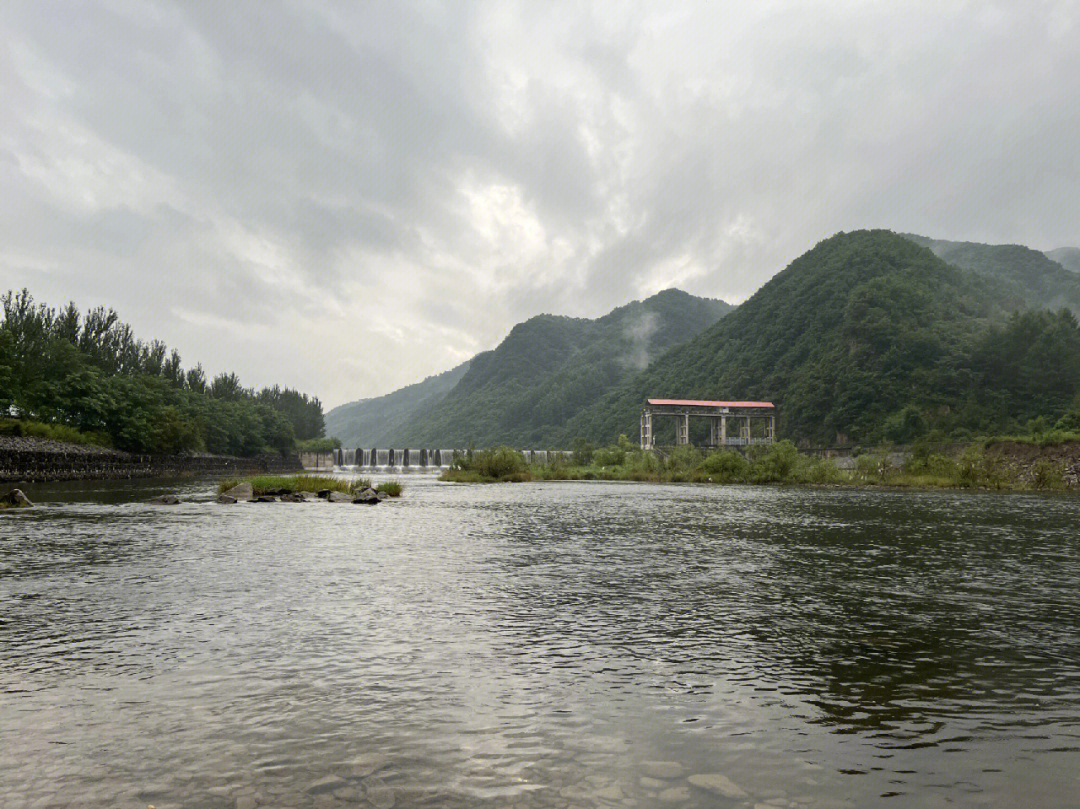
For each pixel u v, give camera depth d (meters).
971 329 188.62
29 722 6.62
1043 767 5.75
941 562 18.39
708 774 5.55
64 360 91.25
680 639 10.10
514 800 5.03
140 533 24.14
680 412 193.25
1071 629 10.84
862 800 5.10
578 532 25.92
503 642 9.82
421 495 55.56
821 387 193.75
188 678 8.05
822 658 9.12
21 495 36.16
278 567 16.69
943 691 7.80
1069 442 86.19
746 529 27.36
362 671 8.35
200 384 162.75
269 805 4.92
